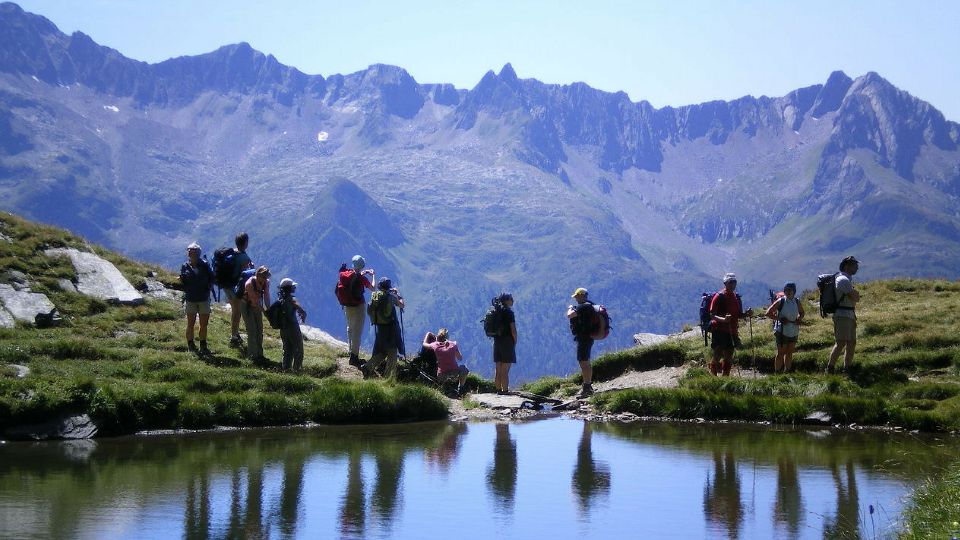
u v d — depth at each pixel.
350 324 27.83
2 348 22.17
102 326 26.72
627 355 30.20
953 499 11.85
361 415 22.33
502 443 18.97
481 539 11.52
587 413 24.52
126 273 31.45
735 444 18.81
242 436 19.44
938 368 25.91
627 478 15.29
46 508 12.66
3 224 30.59
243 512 12.69
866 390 23.94
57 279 28.61
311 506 13.13
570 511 13.00
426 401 23.38
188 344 25.80
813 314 32.81
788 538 11.66
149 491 13.84
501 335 27.56
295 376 23.98
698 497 13.87
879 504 13.36
